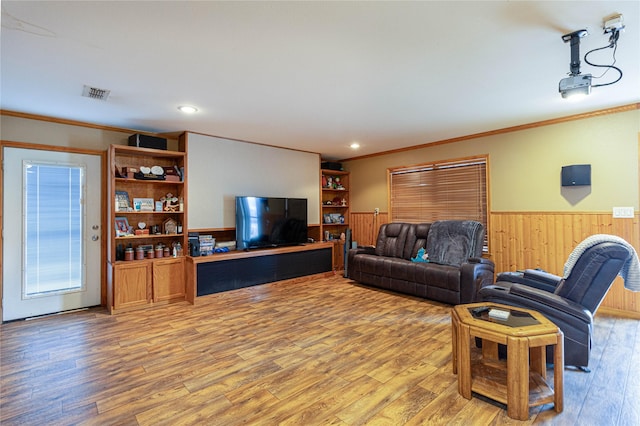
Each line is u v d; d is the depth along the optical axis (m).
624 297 3.43
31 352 2.67
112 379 2.24
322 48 2.13
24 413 1.87
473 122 3.96
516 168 4.20
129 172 3.91
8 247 3.44
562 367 1.82
